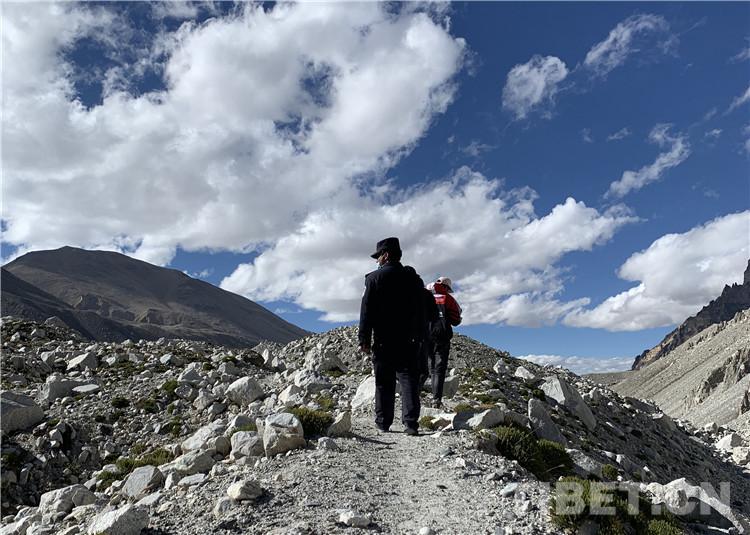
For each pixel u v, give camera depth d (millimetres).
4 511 13672
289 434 9531
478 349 36500
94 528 6469
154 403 19984
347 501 7203
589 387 31594
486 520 6723
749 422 45812
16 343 29359
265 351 31531
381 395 11141
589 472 10812
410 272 10688
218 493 7625
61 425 16906
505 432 10523
